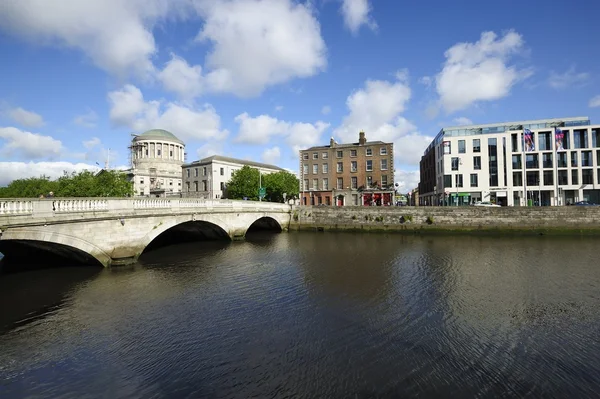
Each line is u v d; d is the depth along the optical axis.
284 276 17.75
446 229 38.78
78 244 16.92
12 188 58.97
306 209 45.53
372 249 27.64
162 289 15.16
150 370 8.44
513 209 36.66
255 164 88.50
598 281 16.53
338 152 56.62
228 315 11.99
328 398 7.27
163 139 99.44
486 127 52.72
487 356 9.05
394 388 7.61
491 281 16.62
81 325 11.12
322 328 10.84
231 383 7.84
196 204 26.84
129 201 20.19
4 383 7.91
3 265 19.75
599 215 34.47
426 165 71.31
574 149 46.53
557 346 9.60
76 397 7.41
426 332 10.54
